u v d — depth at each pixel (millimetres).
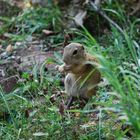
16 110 8836
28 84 9602
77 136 8023
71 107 8859
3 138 8125
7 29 12648
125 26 11922
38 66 10508
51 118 8391
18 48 11586
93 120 8430
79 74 8508
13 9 13602
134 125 6898
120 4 12844
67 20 12562
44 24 12438
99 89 9055
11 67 10562
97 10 12094
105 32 12016
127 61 9969
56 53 10547
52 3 13367
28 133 8195
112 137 7855
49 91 9430
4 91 9656
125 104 7305
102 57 7520
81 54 8344
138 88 7957
